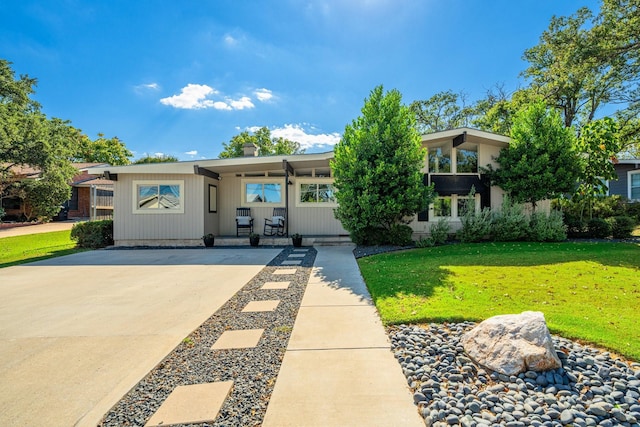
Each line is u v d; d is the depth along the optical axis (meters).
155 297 5.02
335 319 3.94
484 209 10.53
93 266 7.66
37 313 4.27
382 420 2.08
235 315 4.18
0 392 2.44
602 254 7.12
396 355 2.95
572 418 2.05
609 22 13.79
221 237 11.85
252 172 12.89
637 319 3.57
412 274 5.76
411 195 8.95
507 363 2.58
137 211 11.31
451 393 2.35
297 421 2.06
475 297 4.45
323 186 12.98
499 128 19.77
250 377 2.63
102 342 3.34
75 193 23.92
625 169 15.66
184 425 2.05
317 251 9.91
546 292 4.61
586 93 18.25
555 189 10.15
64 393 2.42
